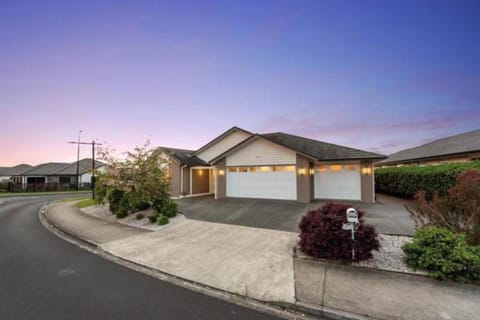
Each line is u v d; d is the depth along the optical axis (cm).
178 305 315
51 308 300
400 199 1351
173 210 884
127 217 900
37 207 1339
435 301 308
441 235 392
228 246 564
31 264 469
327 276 392
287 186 1319
